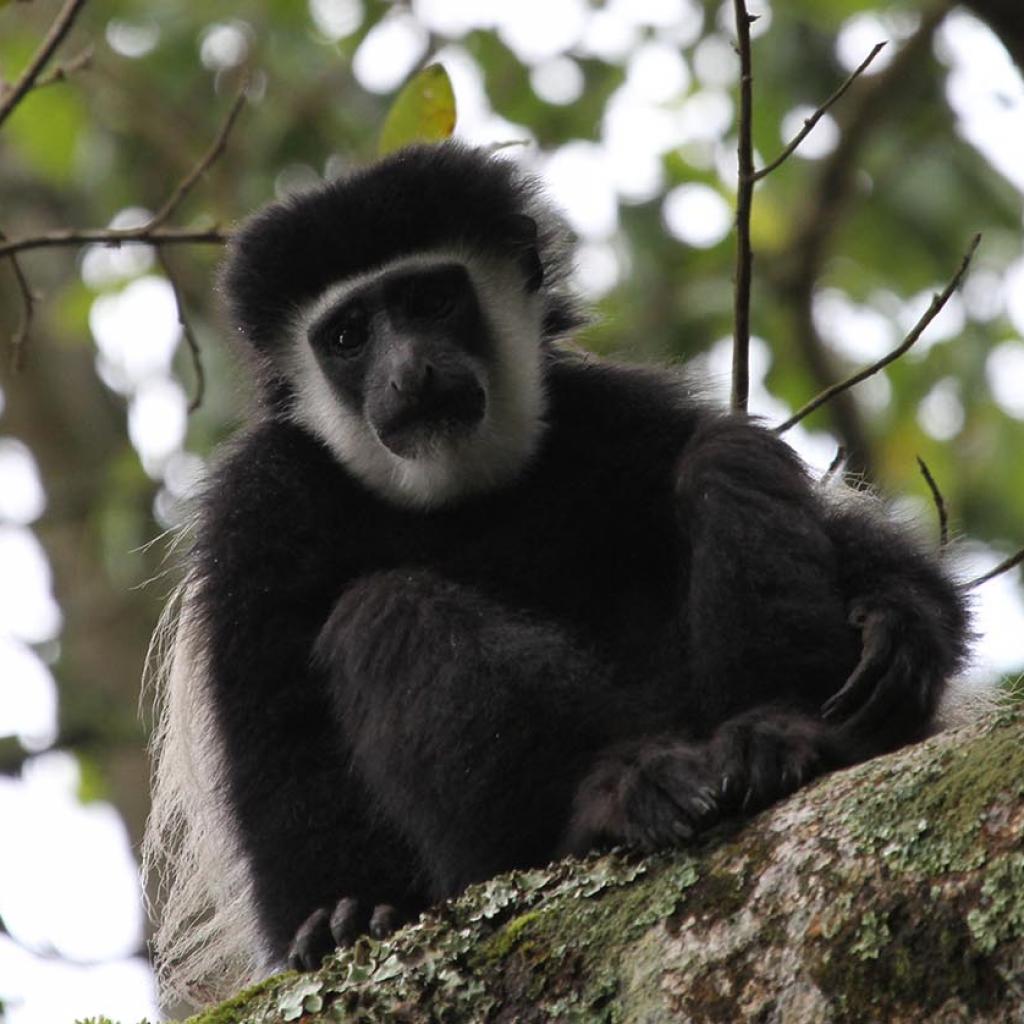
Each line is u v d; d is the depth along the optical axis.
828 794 6.02
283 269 10.03
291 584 9.03
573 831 7.20
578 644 8.76
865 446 17.89
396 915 7.89
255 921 9.29
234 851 9.38
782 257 18.39
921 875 5.51
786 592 7.60
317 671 8.75
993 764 5.62
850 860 5.69
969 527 17.88
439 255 9.93
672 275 18.36
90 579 18.45
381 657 7.98
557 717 7.72
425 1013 6.34
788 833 5.97
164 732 11.10
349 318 9.87
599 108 18.83
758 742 6.65
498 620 8.09
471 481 9.56
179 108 18.36
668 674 8.16
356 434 9.73
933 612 7.94
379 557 9.45
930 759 5.79
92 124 18.27
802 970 5.60
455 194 9.98
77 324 17.73
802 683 7.52
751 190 9.36
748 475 7.92
